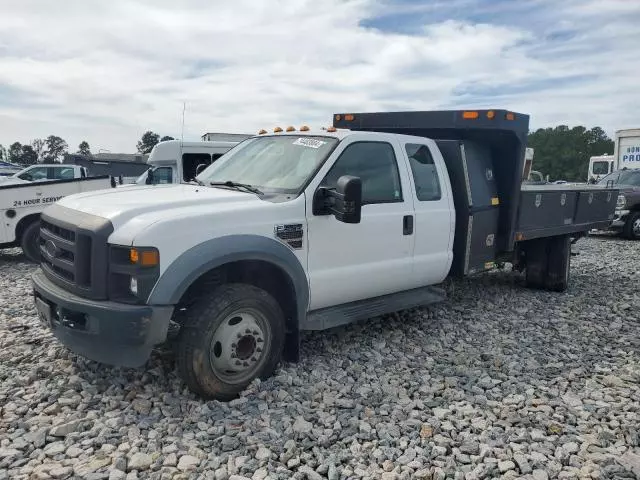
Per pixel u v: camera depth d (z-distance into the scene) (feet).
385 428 12.00
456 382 14.65
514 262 25.35
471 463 10.83
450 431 11.98
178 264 12.12
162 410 12.43
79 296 12.41
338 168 15.61
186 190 15.08
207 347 12.53
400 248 17.28
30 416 11.98
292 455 10.83
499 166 21.18
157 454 10.62
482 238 20.27
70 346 12.72
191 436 11.37
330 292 15.60
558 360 16.76
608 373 15.75
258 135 18.60
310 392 13.65
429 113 20.04
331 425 12.09
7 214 31.12
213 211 12.94
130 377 13.98
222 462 10.53
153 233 11.90
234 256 12.80
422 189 18.10
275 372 14.47
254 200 14.11
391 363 15.96
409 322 20.02
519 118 19.77
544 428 12.26
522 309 22.56
